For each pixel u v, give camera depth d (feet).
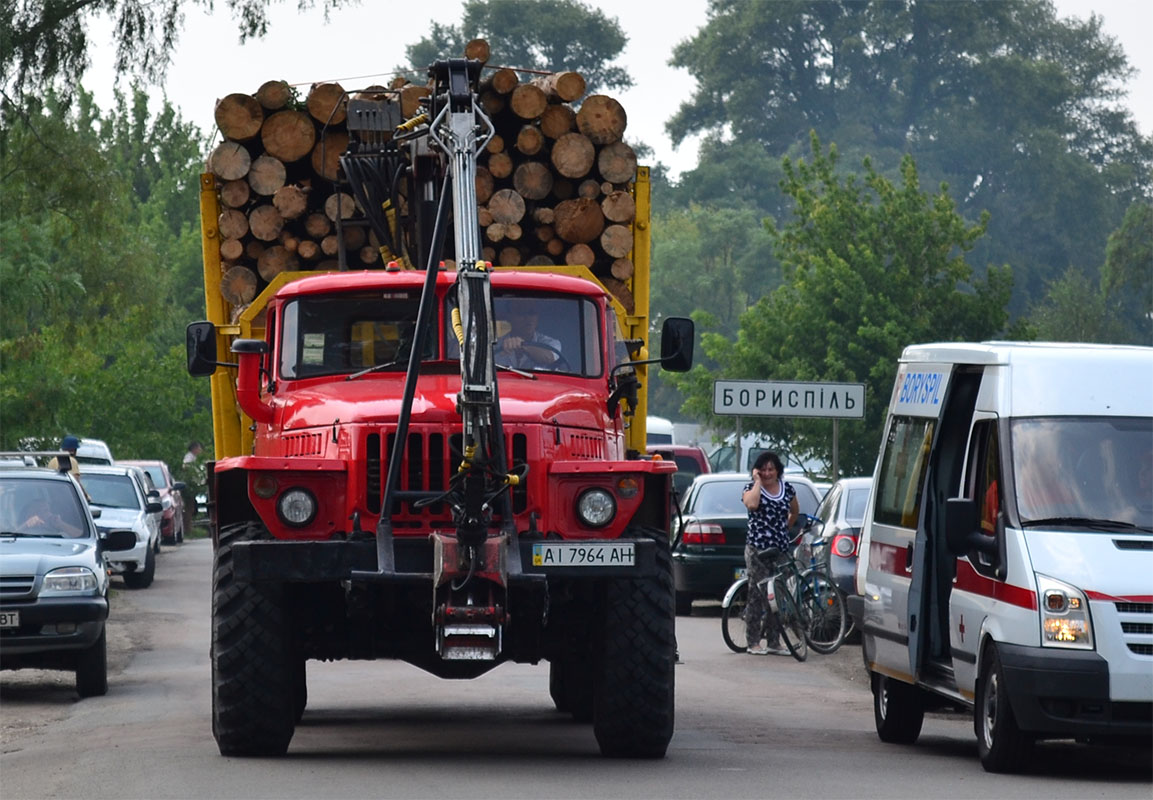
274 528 67.41
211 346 78.84
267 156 90.89
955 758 75.77
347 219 90.79
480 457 64.39
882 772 68.80
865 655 86.48
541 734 82.48
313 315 77.46
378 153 88.22
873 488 88.07
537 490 68.18
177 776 64.90
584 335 78.54
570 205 90.79
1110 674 66.90
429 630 70.79
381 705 97.14
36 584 101.71
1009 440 73.72
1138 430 73.87
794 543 131.54
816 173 324.60
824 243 317.01
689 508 165.37
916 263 312.09
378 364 76.95
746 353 317.83
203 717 91.40
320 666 119.75
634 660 68.49
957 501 72.59
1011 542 70.38
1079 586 67.82
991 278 309.42
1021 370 75.61
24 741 83.05
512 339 77.97
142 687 110.01
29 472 114.93
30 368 234.38
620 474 68.28
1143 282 587.68
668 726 69.67
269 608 68.13
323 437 69.82
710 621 158.61
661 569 69.15
